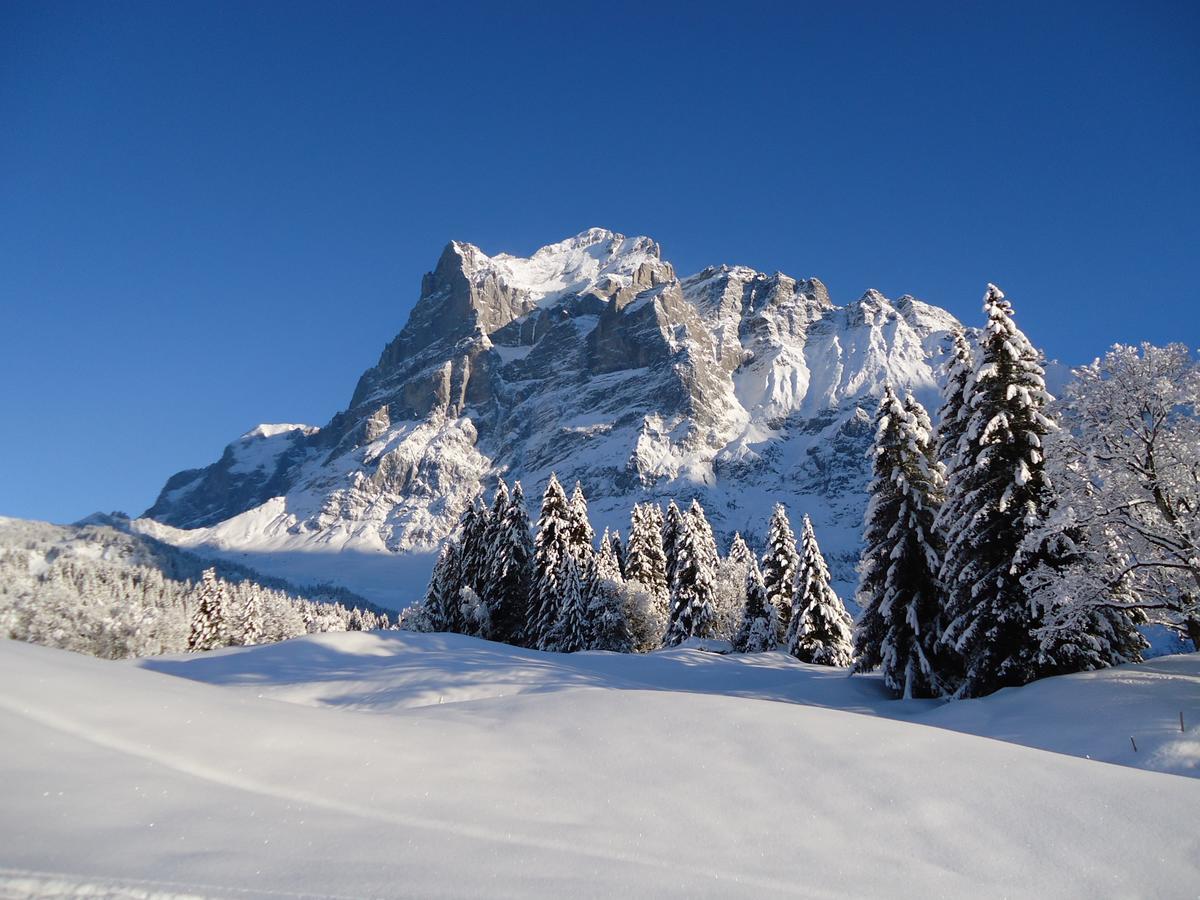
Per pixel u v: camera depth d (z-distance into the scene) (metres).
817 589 39.25
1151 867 4.91
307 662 27.81
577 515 54.47
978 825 5.46
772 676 30.02
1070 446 19.97
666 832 5.23
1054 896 4.62
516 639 48.75
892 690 25.06
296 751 5.91
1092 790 5.91
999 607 20.88
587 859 4.64
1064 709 15.58
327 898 3.74
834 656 37.62
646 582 58.31
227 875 3.83
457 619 50.34
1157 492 19.44
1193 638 19.94
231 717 6.31
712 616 52.00
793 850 5.07
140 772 4.90
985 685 20.98
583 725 7.59
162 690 6.59
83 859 3.71
